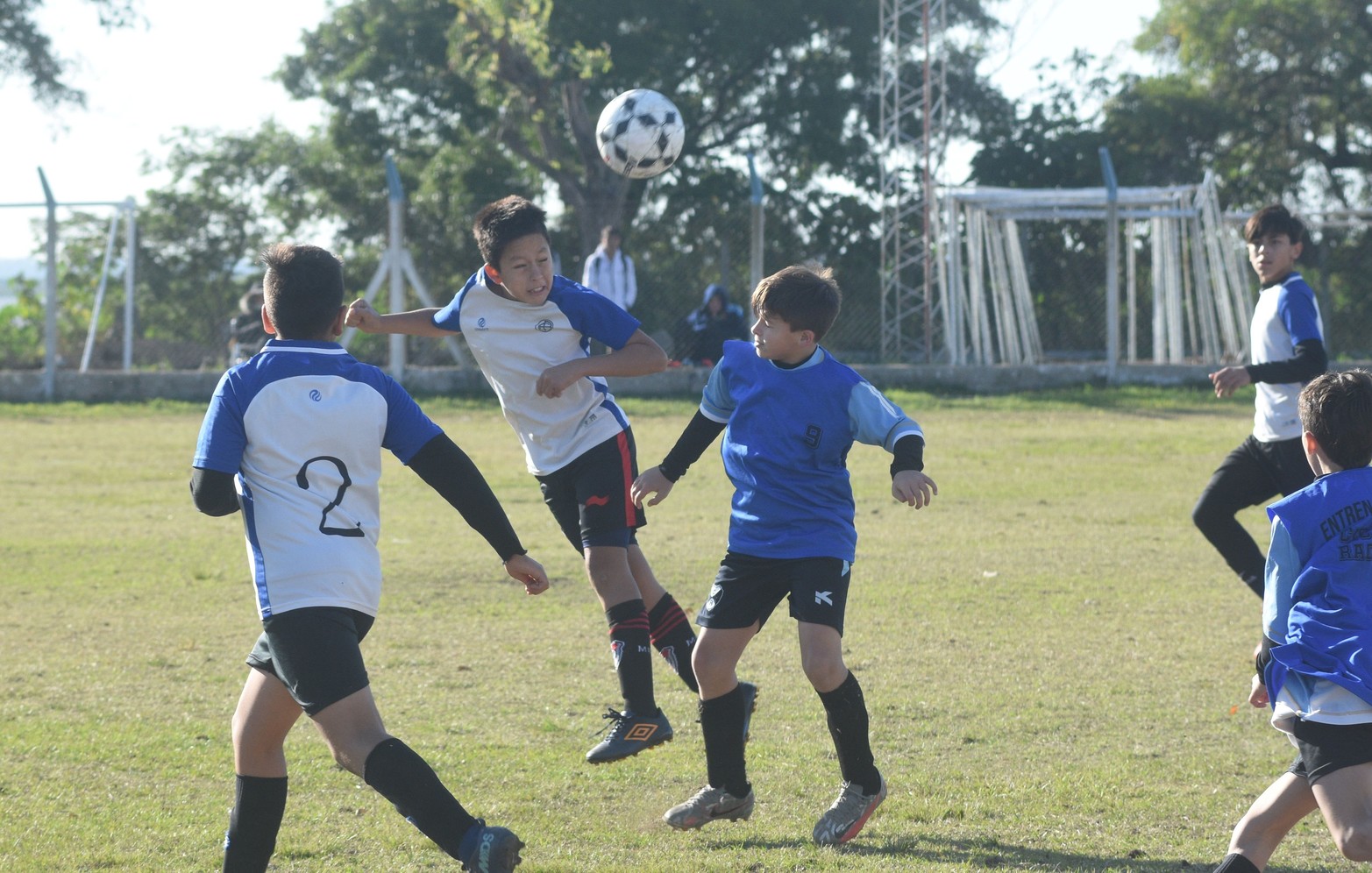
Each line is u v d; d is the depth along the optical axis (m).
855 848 12.74
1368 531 10.66
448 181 113.50
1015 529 32.34
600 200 99.06
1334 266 78.94
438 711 17.33
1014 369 64.56
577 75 94.00
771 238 66.69
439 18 105.31
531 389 15.90
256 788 11.06
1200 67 122.75
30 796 14.00
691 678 16.05
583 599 24.59
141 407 59.19
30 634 21.59
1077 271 80.25
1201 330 81.00
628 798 14.27
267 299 11.44
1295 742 10.53
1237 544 21.17
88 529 32.09
